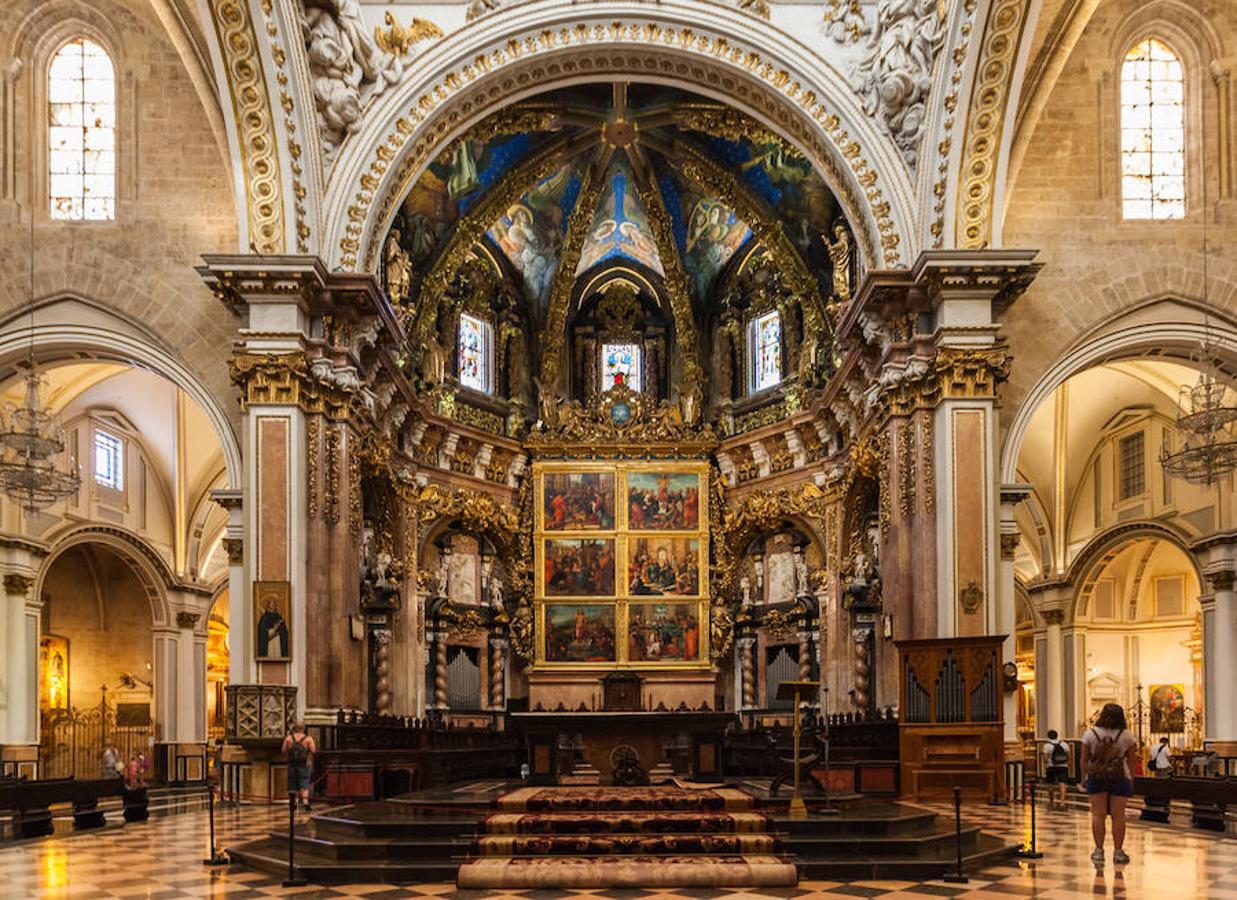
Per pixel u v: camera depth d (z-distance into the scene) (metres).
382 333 22.67
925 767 18.11
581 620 29.69
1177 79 22.20
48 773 32.25
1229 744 26.95
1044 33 20.78
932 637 19.92
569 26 21.50
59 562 33.81
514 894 10.52
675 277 30.53
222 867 12.15
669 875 10.84
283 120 20.06
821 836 12.24
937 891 10.40
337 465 20.83
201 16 19.12
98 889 10.76
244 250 20.14
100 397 29.75
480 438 29.33
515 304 31.73
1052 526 33.84
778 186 26.52
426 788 19.97
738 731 28.25
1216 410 19.78
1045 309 21.38
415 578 27.09
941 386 20.02
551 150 26.77
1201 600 28.58
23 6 21.88
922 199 20.78
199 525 33.44
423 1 21.44
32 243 21.58
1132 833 14.90
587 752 20.48
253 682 19.33
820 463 27.91
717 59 21.56
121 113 21.97
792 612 28.33
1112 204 21.66
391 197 21.73
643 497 30.23
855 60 21.33
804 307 27.91
